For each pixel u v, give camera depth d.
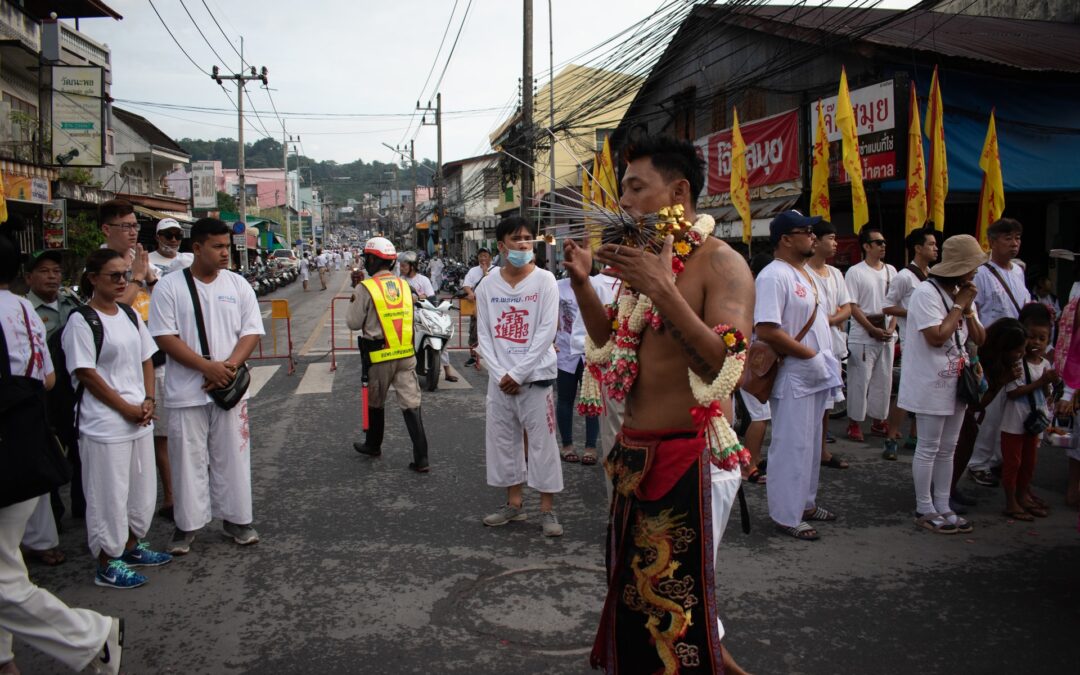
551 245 2.79
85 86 15.51
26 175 13.77
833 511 5.33
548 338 4.81
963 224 11.55
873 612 3.77
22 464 2.82
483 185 41.00
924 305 4.77
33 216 14.85
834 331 6.55
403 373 6.36
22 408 2.88
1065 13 13.89
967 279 4.73
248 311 4.75
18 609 2.85
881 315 7.21
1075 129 10.38
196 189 31.47
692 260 2.42
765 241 12.94
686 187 2.48
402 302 6.41
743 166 11.15
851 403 7.28
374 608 3.83
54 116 15.45
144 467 4.32
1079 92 10.54
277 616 3.76
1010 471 5.12
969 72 9.97
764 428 6.02
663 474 2.39
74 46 20.55
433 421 8.29
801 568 4.32
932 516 4.93
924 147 9.78
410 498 5.67
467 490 5.86
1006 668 3.24
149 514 4.37
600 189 2.61
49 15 17.64
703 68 14.88
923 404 4.84
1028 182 10.09
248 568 4.38
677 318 2.13
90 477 4.05
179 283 4.49
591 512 5.34
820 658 3.32
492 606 3.85
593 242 2.61
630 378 2.47
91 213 19.41
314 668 3.26
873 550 4.60
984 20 13.42
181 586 4.13
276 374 11.28
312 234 86.69
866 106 9.75
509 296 4.89
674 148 2.48
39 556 4.50
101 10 18.64
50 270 4.88
